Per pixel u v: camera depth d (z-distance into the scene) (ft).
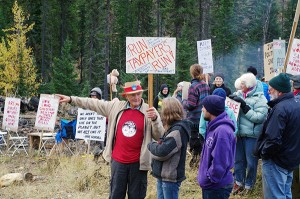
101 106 17.38
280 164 16.03
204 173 14.15
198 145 26.89
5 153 37.88
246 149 22.07
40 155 37.47
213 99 14.15
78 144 41.60
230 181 14.17
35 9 165.27
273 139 15.67
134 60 18.86
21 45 113.39
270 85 16.40
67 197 23.15
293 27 20.25
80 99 17.53
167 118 15.69
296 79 20.06
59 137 36.63
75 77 148.46
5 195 23.67
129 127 16.61
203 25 169.07
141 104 16.93
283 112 15.69
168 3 153.89
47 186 25.13
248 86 21.79
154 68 18.78
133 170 16.62
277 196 16.08
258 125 21.53
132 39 18.85
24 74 112.98
